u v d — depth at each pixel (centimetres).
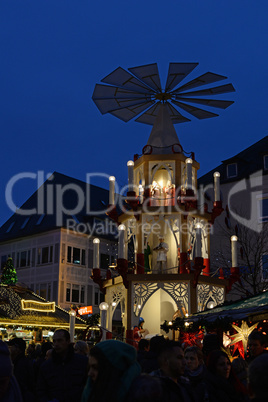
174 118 2203
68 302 4609
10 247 5119
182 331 1241
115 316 4891
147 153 1944
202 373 577
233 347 1256
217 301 1838
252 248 3284
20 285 3253
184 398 436
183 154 1942
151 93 1958
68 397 617
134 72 1816
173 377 474
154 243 2002
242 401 546
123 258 1741
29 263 4881
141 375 329
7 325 2559
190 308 1731
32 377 778
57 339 631
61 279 4594
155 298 1994
